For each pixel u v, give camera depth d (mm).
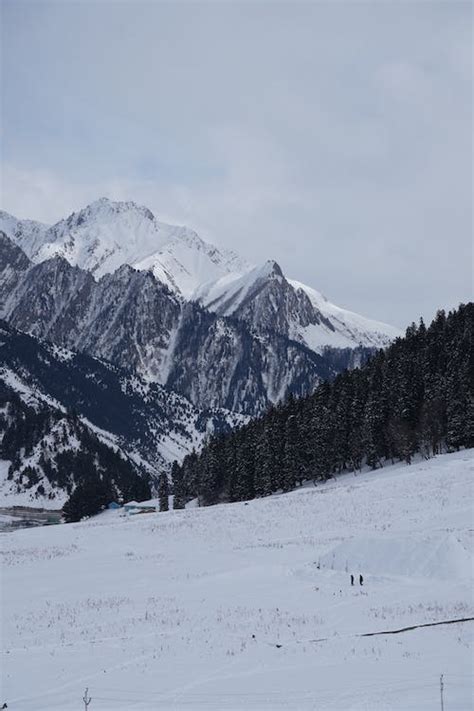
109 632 30266
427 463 94375
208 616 32844
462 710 19141
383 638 27359
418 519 58156
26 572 50938
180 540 64500
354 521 62156
